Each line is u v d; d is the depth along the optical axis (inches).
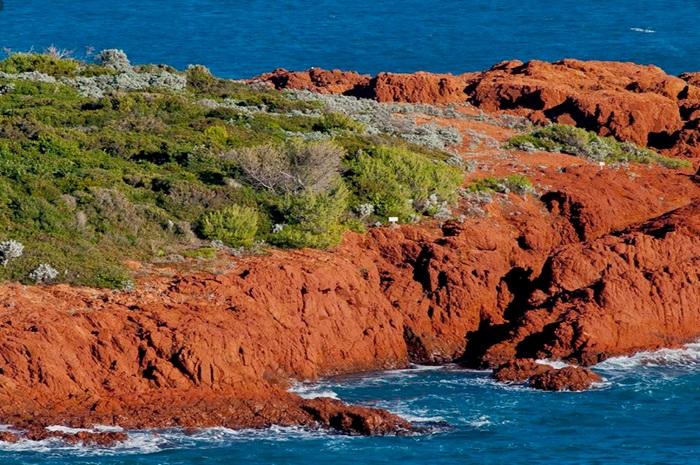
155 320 5797.2
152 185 7263.8
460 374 6190.9
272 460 5027.1
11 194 6707.7
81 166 7401.6
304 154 7337.6
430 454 5128.0
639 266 6737.2
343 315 6304.1
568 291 6574.8
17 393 5349.4
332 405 5477.4
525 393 5866.1
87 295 6028.5
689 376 6048.2
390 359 6348.4
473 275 6692.9
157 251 6569.9
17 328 5580.7
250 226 6835.6
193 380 5580.7
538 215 7632.9
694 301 6579.7
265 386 5679.1
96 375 5536.4
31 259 6176.2
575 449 5201.8
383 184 7426.2
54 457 4970.5
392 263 6919.3
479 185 7854.3
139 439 5167.3
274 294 6230.3
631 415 5590.6
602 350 6235.2
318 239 6850.4
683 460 5073.8
